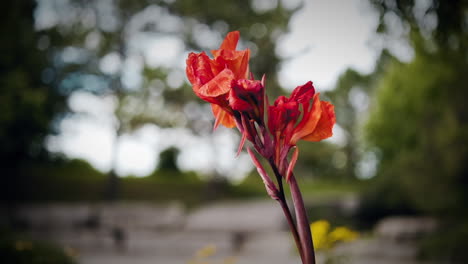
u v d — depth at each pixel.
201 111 15.12
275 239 8.48
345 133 23.12
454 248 6.09
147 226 10.25
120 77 15.07
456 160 8.03
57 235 9.90
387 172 9.84
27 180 14.81
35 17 14.01
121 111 13.98
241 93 0.55
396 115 13.38
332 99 22.89
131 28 15.55
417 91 9.05
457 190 8.02
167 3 15.09
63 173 16.80
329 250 2.93
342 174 22.03
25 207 11.55
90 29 15.02
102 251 8.92
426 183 8.37
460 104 7.55
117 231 10.00
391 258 6.58
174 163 20.25
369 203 9.37
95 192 15.20
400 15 3.15
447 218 7.58
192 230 9.83
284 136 0.57
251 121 0.56
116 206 11.56
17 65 12.60
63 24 14.77
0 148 12.85
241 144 0.56
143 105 14.30
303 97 0.57
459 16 3.15
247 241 8.79
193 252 8.69
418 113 9.23
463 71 6.43
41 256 3.79
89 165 19.09
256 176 17.98
